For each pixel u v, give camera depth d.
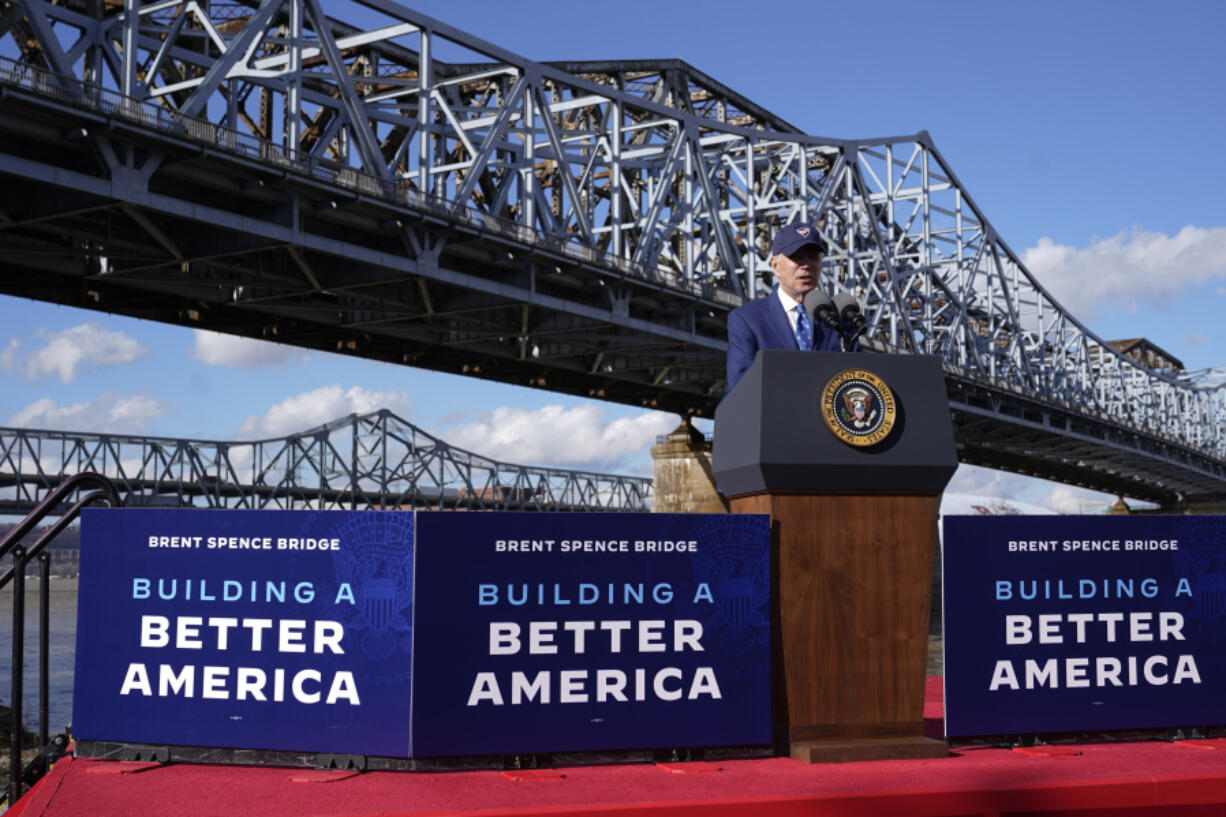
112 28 32.62
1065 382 97.00
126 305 39.59
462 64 56.16
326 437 120.25
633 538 4.73
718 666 4.77
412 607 4.52
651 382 56.97
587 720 4.64
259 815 3.90
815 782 4.34
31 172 26.98
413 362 51.78
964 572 5.04
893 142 75.44
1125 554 5.25
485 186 56.59
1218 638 5.34
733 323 5.27
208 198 33.69
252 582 4.72
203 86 32.16
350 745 4.57
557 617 4.64
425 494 123.25
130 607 4.84
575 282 44.66
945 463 4.81
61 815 3.96
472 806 3.99
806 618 4.81
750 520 4.81
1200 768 4.61
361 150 36.94
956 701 5.00
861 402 4.76
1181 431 139.88
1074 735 5.14
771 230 67.62
